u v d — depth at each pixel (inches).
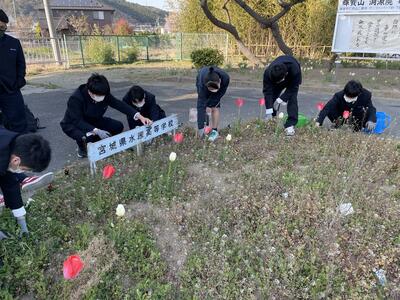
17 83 198.2
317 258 109.2
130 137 167.5
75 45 611.5
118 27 1408.7
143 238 116.6
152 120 194.4
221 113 286.0
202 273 104.0
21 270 98.0
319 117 227.0
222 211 133.6
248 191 147.9
